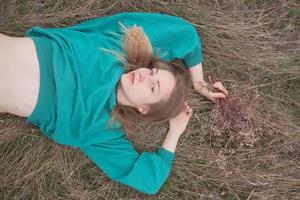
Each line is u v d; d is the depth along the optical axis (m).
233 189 1.88
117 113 1.75
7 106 1.64
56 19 1.85
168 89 1.65
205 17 1.88
